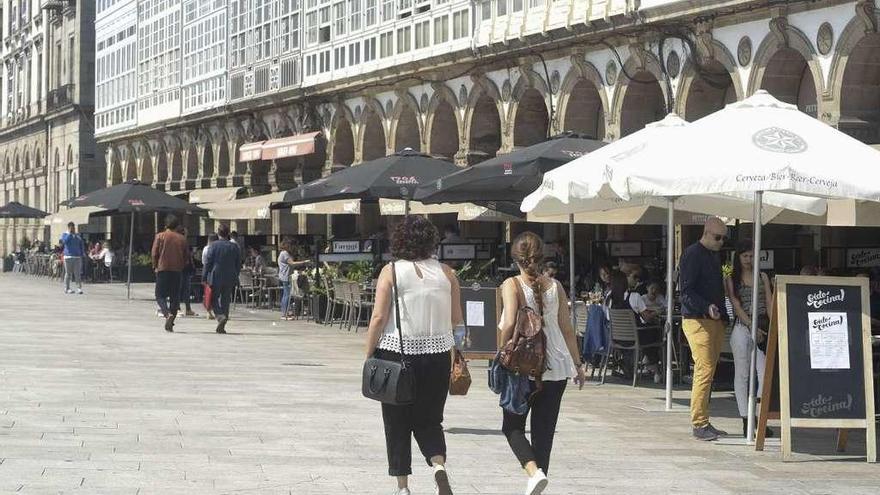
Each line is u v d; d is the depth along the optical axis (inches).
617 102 1411.2
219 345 1171.9
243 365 987.3
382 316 474.3
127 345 1146.0
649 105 1413.6
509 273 1391.5
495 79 1642.5
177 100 2743.6
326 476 533.0
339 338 1283.2
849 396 613.6
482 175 929.5
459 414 742.5
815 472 577.6
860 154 623.5
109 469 531.8
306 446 606.9
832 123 1127.0
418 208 1433.3
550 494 510.6
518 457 482.0
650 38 1348.4
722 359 904.3
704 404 663.8
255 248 2332.7
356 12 1955.0
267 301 1856.5
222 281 1321.4
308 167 2265.0
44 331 1293.1
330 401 774.5
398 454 478.9
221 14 2491.4
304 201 1179.3
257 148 2258.9
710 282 660.7
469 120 1701.5
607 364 1015.6
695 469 577.0
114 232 3203.7
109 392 789.2
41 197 3927.2
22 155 4143.7
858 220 786.8
